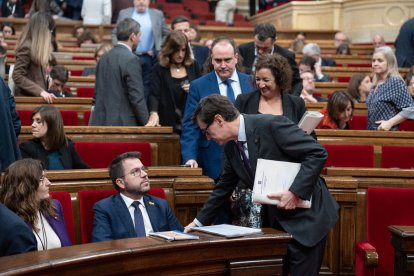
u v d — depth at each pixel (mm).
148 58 6695
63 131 4605
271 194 3121
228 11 17391
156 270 2834
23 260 2576
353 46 13055
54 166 4559
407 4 14508
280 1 17938
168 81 5414
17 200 3479
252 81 4082
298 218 3197
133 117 5367
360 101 6867
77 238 4016
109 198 3854
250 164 3223
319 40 14906
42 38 5785
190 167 4367
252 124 3207
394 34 14594
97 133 5172
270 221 3279
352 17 15234
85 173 4125
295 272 3195
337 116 5586
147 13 7180
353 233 4371
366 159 5027
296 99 3791
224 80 4555
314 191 3246
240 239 2959
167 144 5258
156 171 4281
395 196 4184
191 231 3207
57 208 3691
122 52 5367
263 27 5281
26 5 15758
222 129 3197
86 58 9711
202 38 14516
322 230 3193
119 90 5332
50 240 3533
